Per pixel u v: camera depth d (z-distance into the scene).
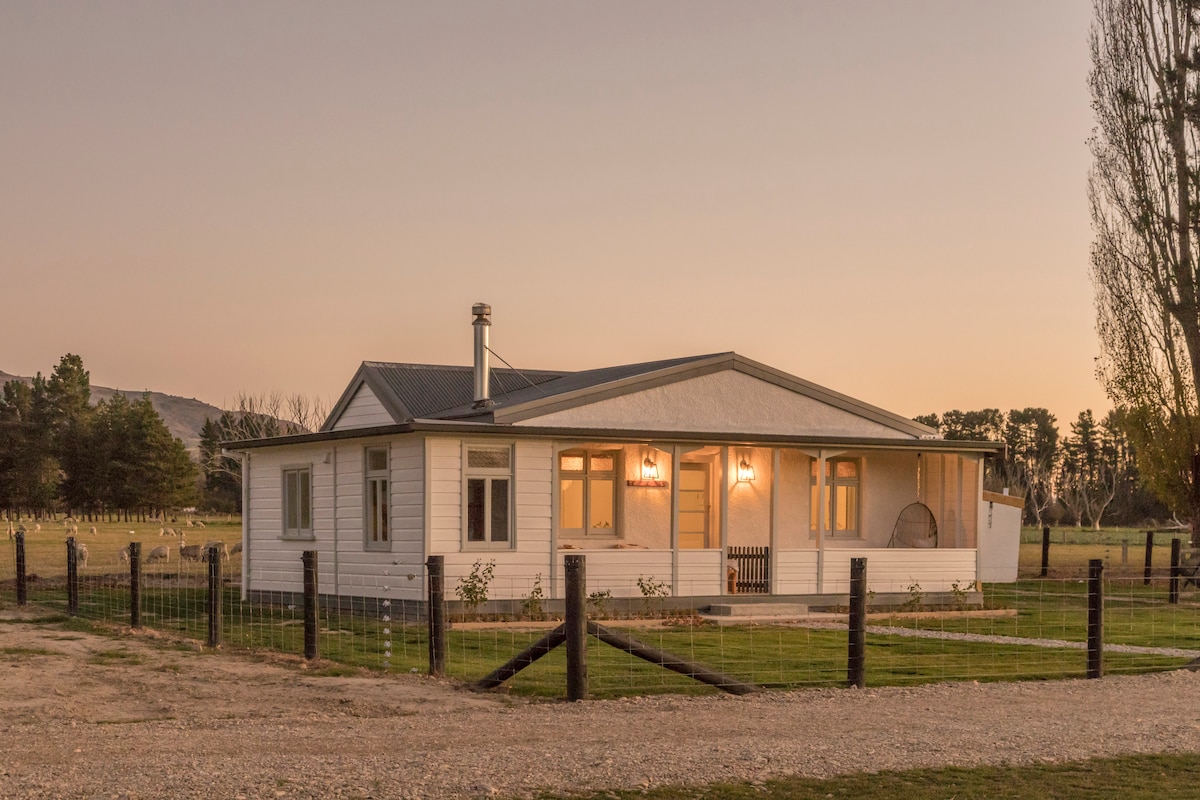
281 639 18.00
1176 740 10.62
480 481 21.61
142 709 12.16
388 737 10.45
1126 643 19.20
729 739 10.45
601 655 16.67
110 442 102.44
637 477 25.12
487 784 8.55
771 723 11.28
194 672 14.58
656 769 9.14
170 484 100.81
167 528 60.66
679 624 21.30
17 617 20.78
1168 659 16.89
